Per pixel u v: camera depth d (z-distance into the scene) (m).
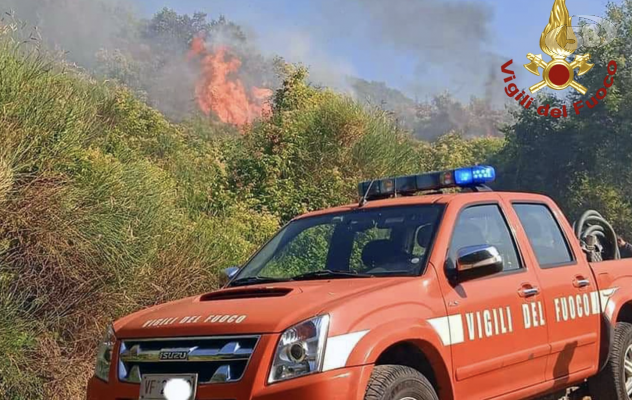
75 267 7.27
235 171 12.80
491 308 5.30
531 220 6.23
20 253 7.00
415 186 6.20
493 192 6.02
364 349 4.39
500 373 5.30
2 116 7.05
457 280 5.16
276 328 4.31
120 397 4.60
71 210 7.24
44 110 7.44
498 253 5.38
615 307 6.52
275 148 12.93
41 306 7.09
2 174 6.73
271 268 5.83
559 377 5.88
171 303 5.27
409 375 4.57
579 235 7.33
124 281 7.62
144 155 11.81
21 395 6.66
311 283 5.13
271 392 4.18
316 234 5.89
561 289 6.00
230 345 4.35
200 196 11.52
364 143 13.10
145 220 8.03
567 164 37.03
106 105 11.41
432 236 5.32
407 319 4.69
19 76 7.46
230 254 9.34
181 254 8.48
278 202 12.27
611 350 6.41
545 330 5.73
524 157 37.97
